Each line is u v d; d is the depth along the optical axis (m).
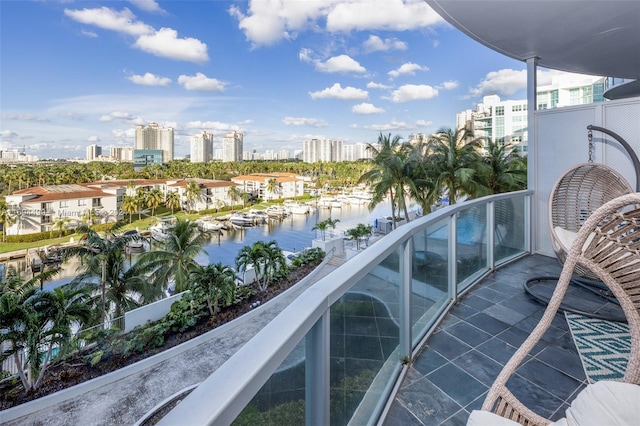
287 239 32.88
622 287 1.04
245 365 0.62
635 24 3.16
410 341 1.90
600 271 1.06
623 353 1.93
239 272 15.02
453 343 2.12
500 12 2.98
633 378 1.03
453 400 1.62
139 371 8.97
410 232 1.85
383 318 1.59
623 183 2.67
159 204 38.56
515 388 1.68
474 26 3.25
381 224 23.30
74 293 9.77
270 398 0.70
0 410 7.20
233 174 59.84
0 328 8.09
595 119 3.50
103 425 7.19
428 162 17.62
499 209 3.49
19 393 7.89
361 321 1.33
